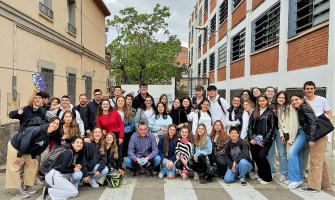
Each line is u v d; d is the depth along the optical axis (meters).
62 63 8.45
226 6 14.06
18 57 5.88
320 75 5.75
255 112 4.74
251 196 3.96
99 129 4.30
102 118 5.20
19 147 3.89
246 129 5.04
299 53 6.67
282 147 4.75
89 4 11.56
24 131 3.89
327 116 4.31
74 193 3.86
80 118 5.11
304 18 6.57
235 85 12.29
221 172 4.91
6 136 5.47
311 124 4.04
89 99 11.67
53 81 7.73
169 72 19.77
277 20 8.05
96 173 4.26
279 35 7.67
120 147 5.17
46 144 4.10
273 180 4.82
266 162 4.59
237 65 12.02
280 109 4.55
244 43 10.92
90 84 11.91
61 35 8.20
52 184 3.85
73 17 9.60
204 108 5.58
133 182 4.69
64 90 8.62
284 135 4.50
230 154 4.75
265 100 4.64
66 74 8.78
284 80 7.36
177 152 4.93
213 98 5.99
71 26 9.27
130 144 4.99
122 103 5.48
